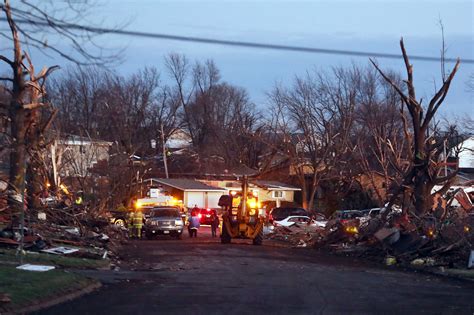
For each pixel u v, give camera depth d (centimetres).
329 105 6881
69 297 1568
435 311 1493
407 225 3184
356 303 1599
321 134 6938
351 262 2930
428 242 2941
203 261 2714
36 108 2847
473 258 2573
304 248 3784
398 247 3044
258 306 1507
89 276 1948
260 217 4022
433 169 3559
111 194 4631
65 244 2711
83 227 3117
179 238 4609
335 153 6600
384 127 5844
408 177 3541
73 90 6381
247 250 3388
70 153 5112
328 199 6850
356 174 6506
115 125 6575
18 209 2644
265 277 2158
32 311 1366
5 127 2800
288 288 1875
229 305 1510
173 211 4709
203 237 4869
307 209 6694
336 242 3666
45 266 1931
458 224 2978
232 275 2200
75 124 5644
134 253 3067
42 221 2847
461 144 7306
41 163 3098
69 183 4538
